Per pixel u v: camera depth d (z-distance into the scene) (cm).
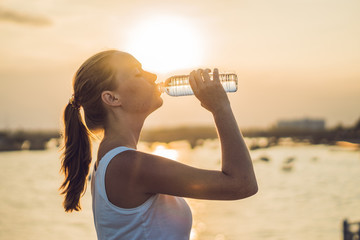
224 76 199
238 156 143
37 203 4556
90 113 168
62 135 183
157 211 149
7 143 16925
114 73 162
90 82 163
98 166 152
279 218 3431
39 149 16712
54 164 10488
